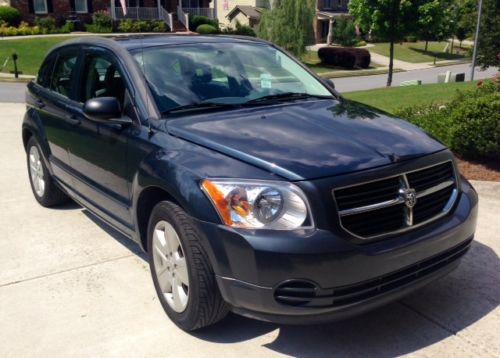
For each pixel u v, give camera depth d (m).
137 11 41.34
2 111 14.31
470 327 3.49
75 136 4.77
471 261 4.38
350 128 3.62
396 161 3.21
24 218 5.73
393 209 3.14
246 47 4.82
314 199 2.95
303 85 4.63
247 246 2.95
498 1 27.97
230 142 3.37
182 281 3.42
